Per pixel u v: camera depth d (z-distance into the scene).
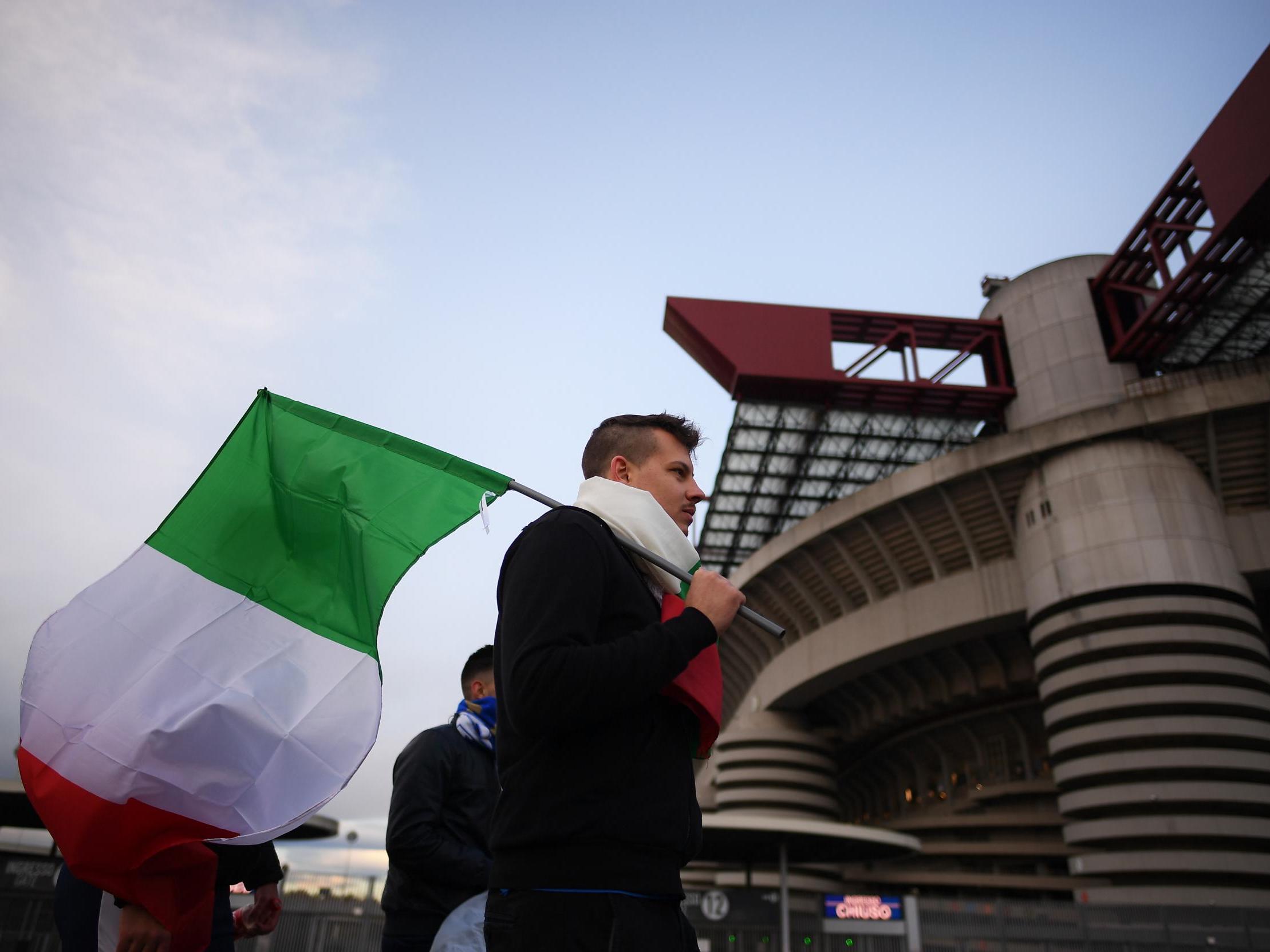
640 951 1.59
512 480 2.73
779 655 58.88
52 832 2.29
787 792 54.44
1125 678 39.06
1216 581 38.53
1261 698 37.66
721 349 51.16
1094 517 40.50
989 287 57.47
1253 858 35.09
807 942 32.22
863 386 50.44
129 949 2.24
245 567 2.75
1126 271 48.56
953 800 57.47
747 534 62.94
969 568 46.56
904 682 54.78
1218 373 43.66
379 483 2.82
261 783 2.47
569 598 1.78
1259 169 37.06
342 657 2.69
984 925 31.19
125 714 2.42
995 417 52.34
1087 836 38.53
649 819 1.72
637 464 2.35
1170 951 29.41
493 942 1.69
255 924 3.55
